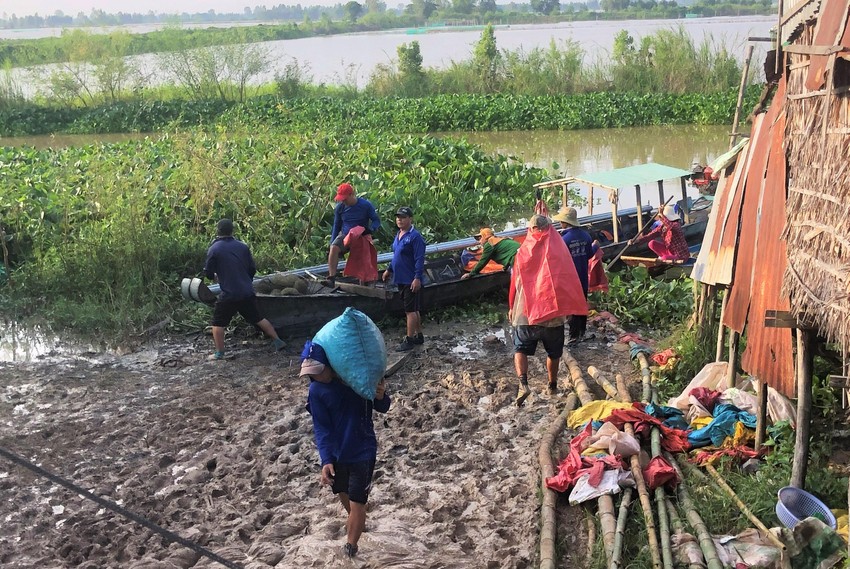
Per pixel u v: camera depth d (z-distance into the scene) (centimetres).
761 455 679
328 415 561
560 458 726
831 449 676
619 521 588
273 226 1480
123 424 834
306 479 715
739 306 745
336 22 16162
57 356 1047
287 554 596
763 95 763
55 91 4109
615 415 730
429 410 847
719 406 743
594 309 1129
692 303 1095
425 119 3275
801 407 600
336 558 582
